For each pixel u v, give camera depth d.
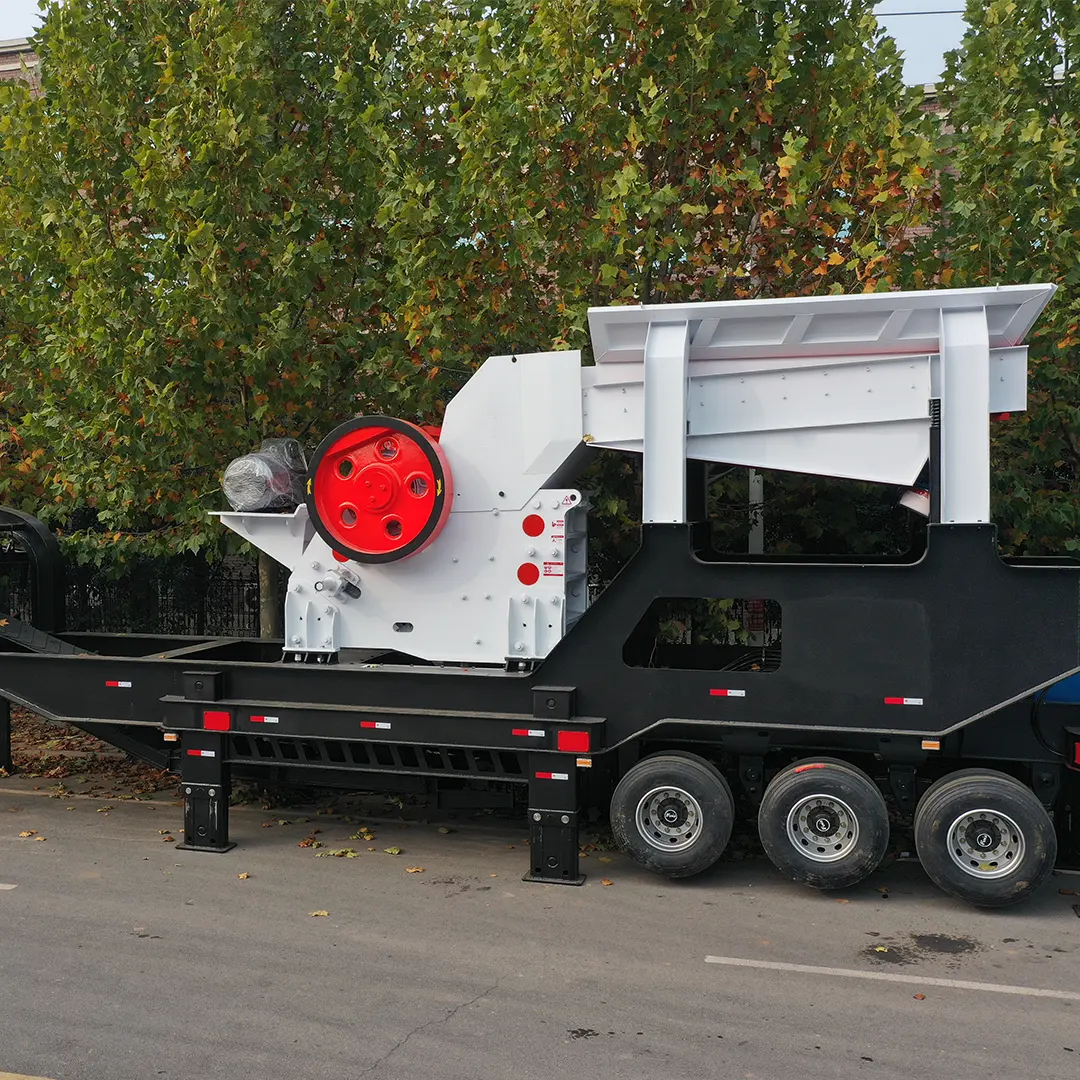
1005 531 9.21
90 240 9.25
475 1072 4.11
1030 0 9.02
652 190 8.63
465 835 7.57
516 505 6.84
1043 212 8.28
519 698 6.61
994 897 5.93
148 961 5.20
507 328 9.00
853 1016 4.65
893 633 6.00
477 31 8.74
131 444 9.34
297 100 9.98
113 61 9.53
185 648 7.99
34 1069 4.10
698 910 6.02
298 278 9.12
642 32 8.14
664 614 9.57
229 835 7.54
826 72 8.52
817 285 8.52
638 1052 4.29
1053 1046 4.38
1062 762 6.15
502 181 8.20
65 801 8.46
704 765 6.42
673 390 6.27
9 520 9.12
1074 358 8.79
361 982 4.96
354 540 6.95
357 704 6.88
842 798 6.12
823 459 6.36
